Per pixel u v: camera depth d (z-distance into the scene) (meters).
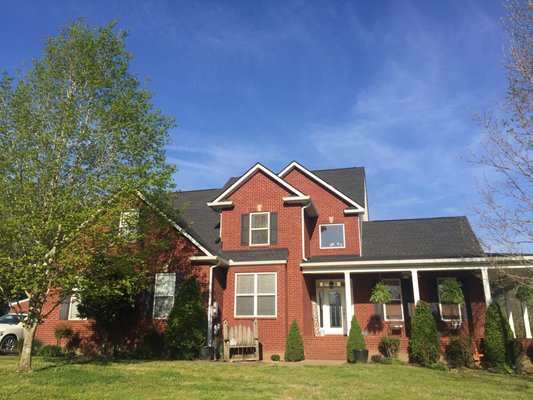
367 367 14.61
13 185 11.46
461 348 15.43
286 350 16.94
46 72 13.20
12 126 12.11
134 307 18.19
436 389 10.84
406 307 19.41
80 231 12.17
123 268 13.86
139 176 13.38
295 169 23.33
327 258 20.23
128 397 9.02
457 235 20.53
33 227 11.41
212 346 17.00
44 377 11.02
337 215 21.86
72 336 18.78
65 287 12.26
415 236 21.28
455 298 17.28
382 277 20.02
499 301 25.16
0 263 11.59
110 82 13.65
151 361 15.29
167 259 18.47
